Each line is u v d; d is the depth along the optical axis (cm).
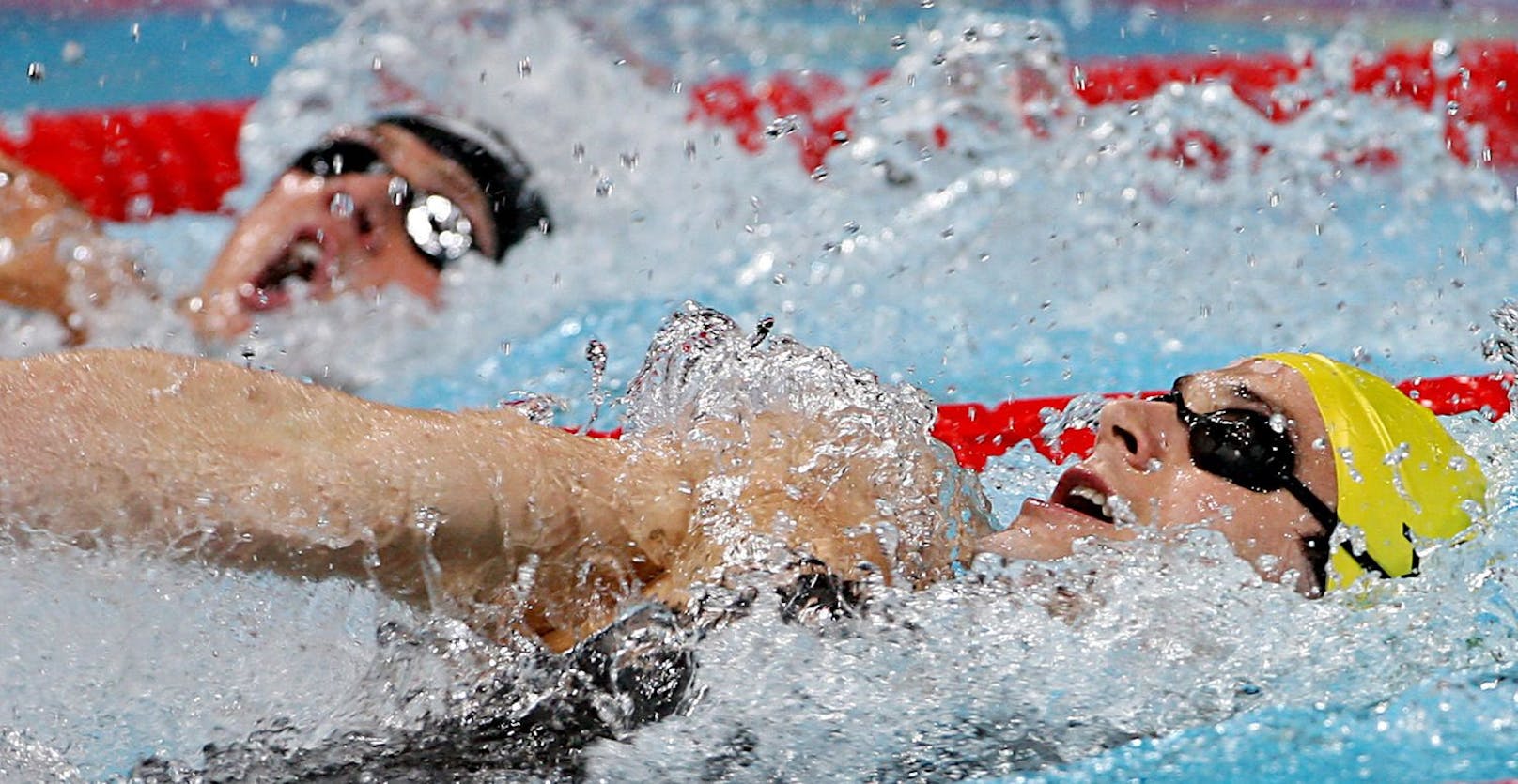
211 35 1612
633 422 636
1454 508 638
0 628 489
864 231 1278
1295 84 1559
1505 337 881
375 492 509
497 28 1545
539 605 550
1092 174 1378
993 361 1078
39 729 507
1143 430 628
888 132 1412
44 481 469
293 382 532
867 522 590
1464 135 1488
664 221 1262
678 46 1633
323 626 517
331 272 1044
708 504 577
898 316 1141
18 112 1466
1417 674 590
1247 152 1437
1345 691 581
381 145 1096
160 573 488
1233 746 552
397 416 539
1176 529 611
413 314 1052
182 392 502
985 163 1375
